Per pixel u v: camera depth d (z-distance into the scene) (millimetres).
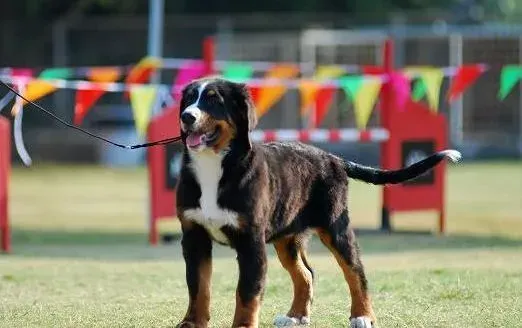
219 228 8500
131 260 14312
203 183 8477
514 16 45719
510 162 33906
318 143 31812
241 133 8555
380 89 17094
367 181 9344
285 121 32938
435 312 9672
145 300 10500
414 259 13875
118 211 22219
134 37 34125
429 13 37938
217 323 9234
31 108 33094
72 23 33906
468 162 34125
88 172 31203
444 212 18062
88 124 33500
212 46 16562
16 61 34000
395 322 9219
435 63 33906
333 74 16281
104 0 37656
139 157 33656
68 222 20438
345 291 10969
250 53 33656
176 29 34000
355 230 18062
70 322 9289
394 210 17891
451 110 33656
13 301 10539
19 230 19141
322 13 40000
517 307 9820
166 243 16938
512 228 18922
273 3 39500
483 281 11250
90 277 12156
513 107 34906
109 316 9562
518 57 33688
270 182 8633
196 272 8617
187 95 8672
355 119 32719
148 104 15328
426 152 17922
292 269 9336
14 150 33594
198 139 8391
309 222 9109
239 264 8500
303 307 9297
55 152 33750
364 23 35406
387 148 17750
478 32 33094
